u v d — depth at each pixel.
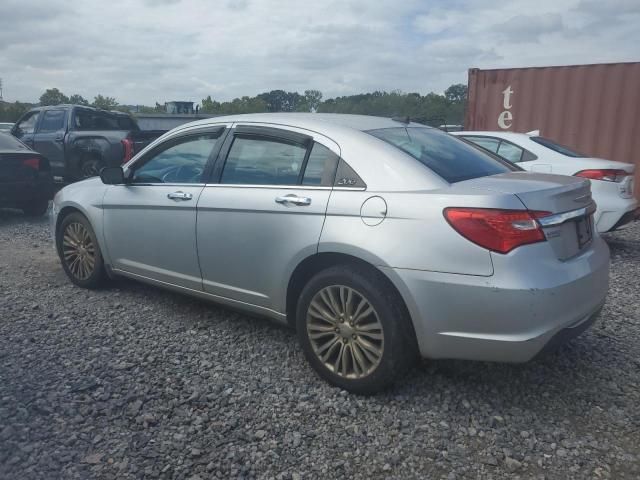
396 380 3.52
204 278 4.36
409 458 2.94
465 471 2.85
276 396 3.51
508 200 3.10
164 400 3.44
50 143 12.71
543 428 3.21
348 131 3.79
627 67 9.22
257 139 4.16
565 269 3.19
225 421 3.23
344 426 3.21
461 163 3.82
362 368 3.47
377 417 3.31
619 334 4.53
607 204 7.05
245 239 3.99
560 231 3.28
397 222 3.29
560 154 7.55
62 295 5.35
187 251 4.41
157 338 4.36
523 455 2.97
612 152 9.51
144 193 4.72
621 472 2.84
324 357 3.65
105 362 3.92
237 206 4.01
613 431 3.19
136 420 3.21
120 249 4.99
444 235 3.15
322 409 3.37
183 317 4.80
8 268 6.35
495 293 3.03
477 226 3.08
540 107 10.04
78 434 3.06
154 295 5.34
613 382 3.74
